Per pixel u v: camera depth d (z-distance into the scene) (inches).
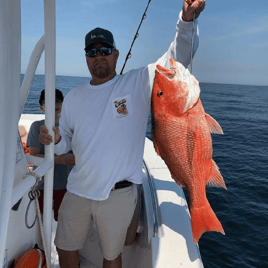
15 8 29.7
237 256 228.1
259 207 319.6
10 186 30.7
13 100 30.3
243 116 1504.7
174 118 59.8
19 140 56.9
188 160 60.3
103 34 67.6
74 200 72.7
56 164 99.0
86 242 91.1
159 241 66.0
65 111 75.1
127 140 68.6
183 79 59.0
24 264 57.1
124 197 69.6
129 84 70.0
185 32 62.0
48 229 68.7
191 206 61.3
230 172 462.9
